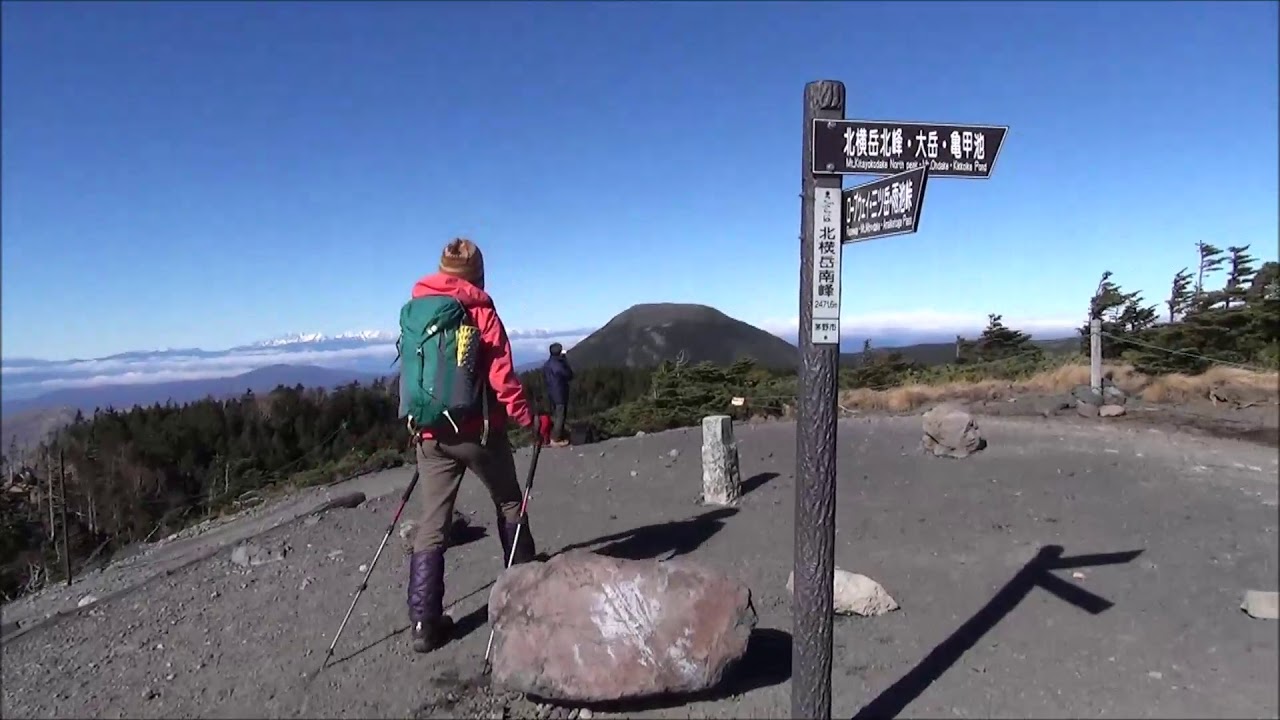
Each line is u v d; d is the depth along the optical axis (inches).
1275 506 239.1
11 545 400.2
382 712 154.8
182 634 206.2
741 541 242.2
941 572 207.0
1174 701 133.1
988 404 486.6
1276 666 139.6
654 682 144.4
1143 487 272.8
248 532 334.0
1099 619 169.2
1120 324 569.9
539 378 806.5
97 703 170.1
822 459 124.9
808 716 127.4
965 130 124.0
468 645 180.9
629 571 154.3
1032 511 254.2
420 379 177.0
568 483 339.6
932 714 138.6
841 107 122.3
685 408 627.8
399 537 271.3
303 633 197.3
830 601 126.5
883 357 781.9
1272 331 463.2
